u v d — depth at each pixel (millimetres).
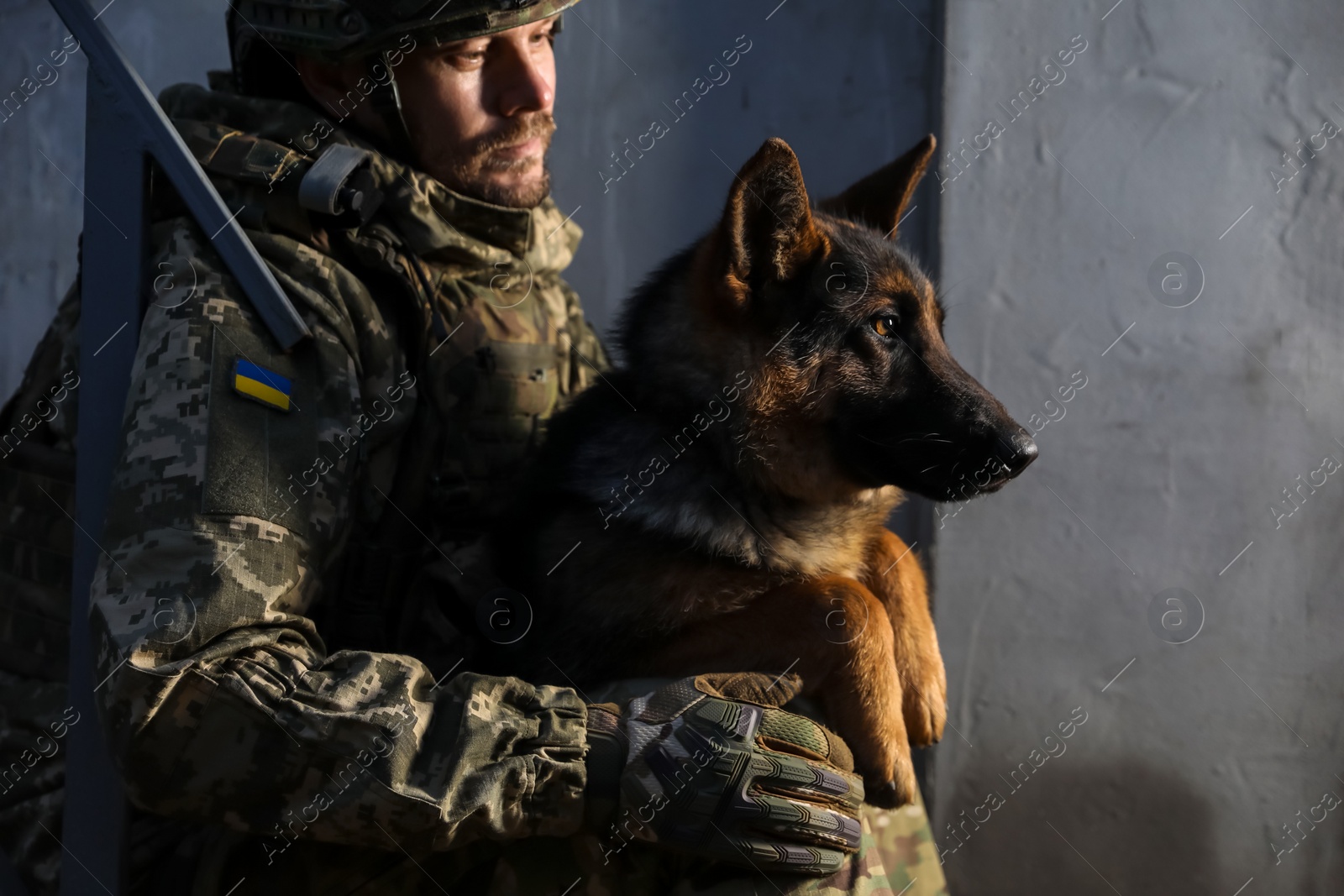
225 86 2432
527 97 2299
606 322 3506
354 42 2131
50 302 3428
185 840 1871
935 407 2182
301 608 1757
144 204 1909
